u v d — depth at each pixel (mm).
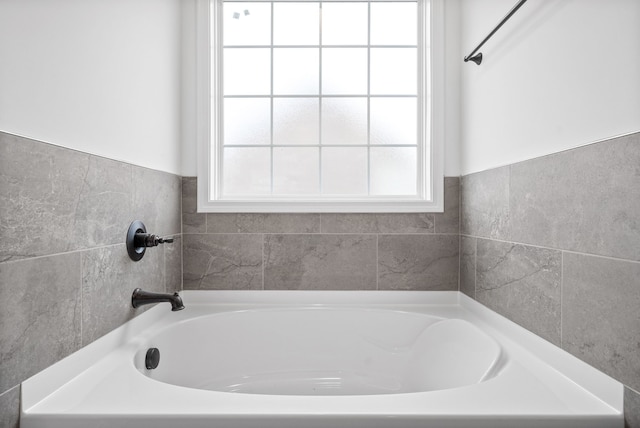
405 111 2100
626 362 866
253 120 2113
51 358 986
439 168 1971
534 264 1260
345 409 904
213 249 1971
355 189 2098
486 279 1645
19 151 878
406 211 1970
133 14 1458
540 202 1224
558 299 1123
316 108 2107
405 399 958
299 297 1978
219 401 945
